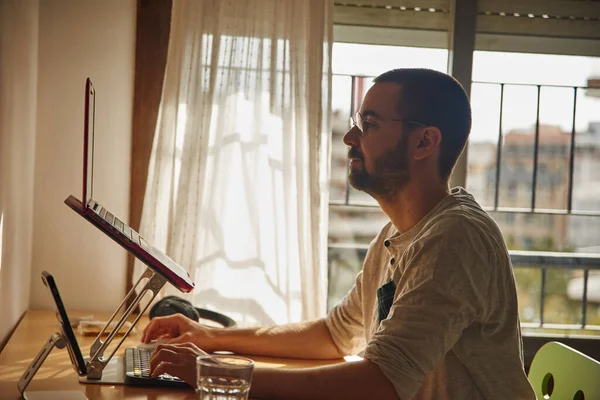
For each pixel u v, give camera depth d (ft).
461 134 5.08
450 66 9.32
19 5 6.62
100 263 8.41
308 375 4.49
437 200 5.08
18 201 6.97
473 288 4.45
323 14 8.37
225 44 8.37
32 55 7.66
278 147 8.52
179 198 8.21
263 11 8.42
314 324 6.28
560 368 5.45
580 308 9.79
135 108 8.50
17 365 5.52
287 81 8.44
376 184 5.12
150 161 8.31
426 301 4.36
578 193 9.76
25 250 7.69
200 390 3.93
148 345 6.03
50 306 8.32
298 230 8.38
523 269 9.73
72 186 8.30
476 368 4.62
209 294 8.50
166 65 8.30
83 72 8.29
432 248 4.53
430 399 4.64
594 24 9.62
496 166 9.61
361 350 6.44
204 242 8.45
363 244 9.61
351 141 5.21
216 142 8.41
